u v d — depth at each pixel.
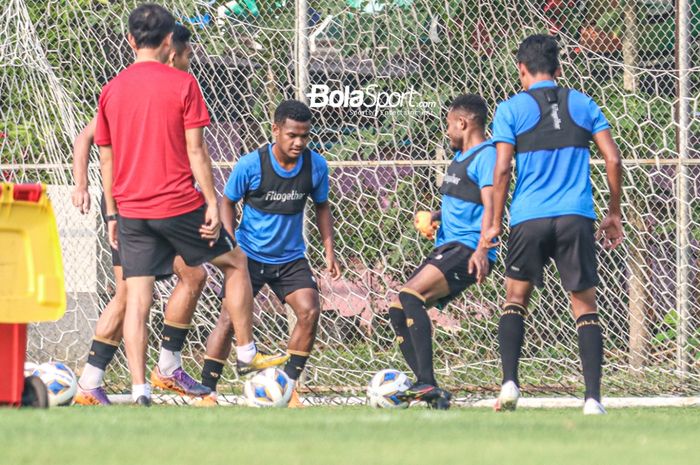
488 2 33.84
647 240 33.19
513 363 22.83
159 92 22.33
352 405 27.66
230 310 24.06
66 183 32.56
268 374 25.03
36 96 32.62
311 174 26.45
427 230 26.41
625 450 13.70
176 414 18.75
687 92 32.34
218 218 22.50
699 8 34.53
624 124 34.22
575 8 34.97
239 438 14.34
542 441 14.73
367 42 33.88
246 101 33.59
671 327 32.62
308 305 26.39
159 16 22.72
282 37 33.53
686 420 20.31
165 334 25.19
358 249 33.16
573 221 21.83
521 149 22.25
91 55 33.47
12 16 32.22
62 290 18.95
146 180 22.38
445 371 32.16
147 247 22.70
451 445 13.88
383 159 33.84
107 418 17.20
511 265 22.69
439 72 34.06
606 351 32.91
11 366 19.00
